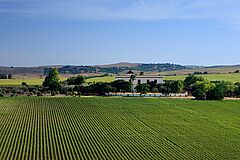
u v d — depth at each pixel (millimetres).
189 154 53938
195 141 62906
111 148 55844
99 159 49125
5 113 84750
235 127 75562
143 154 52938
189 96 128000
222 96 114312
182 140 63312
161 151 55250
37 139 60062
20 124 72625
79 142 59031
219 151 56312
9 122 74438
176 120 81688
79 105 98438
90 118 81562
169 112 90875
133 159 49875
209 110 94688
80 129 69750
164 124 77125
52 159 48281
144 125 75625
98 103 101938
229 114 89812
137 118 82875
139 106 98438
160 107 97625
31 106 95750
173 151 55469
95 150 54156
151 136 65812
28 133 64562
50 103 101250
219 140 64000
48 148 54281
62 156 49938
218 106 100750
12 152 51344
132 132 68688
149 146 58125
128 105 99562
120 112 89625
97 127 72312
